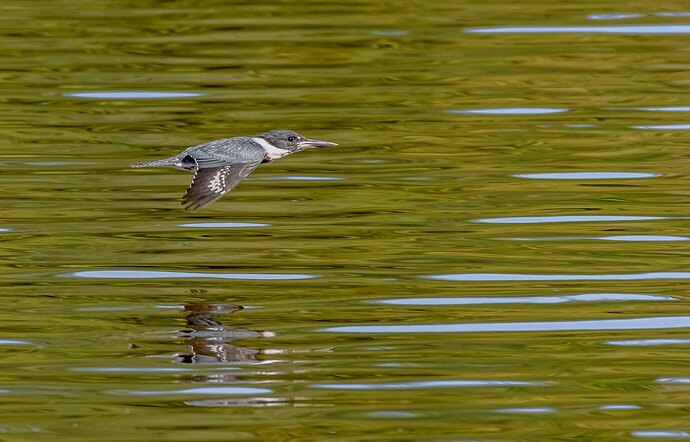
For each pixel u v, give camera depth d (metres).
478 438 11.36
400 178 18.61
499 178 18.58
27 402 12.02
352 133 20.39
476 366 12.77
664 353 13.08
